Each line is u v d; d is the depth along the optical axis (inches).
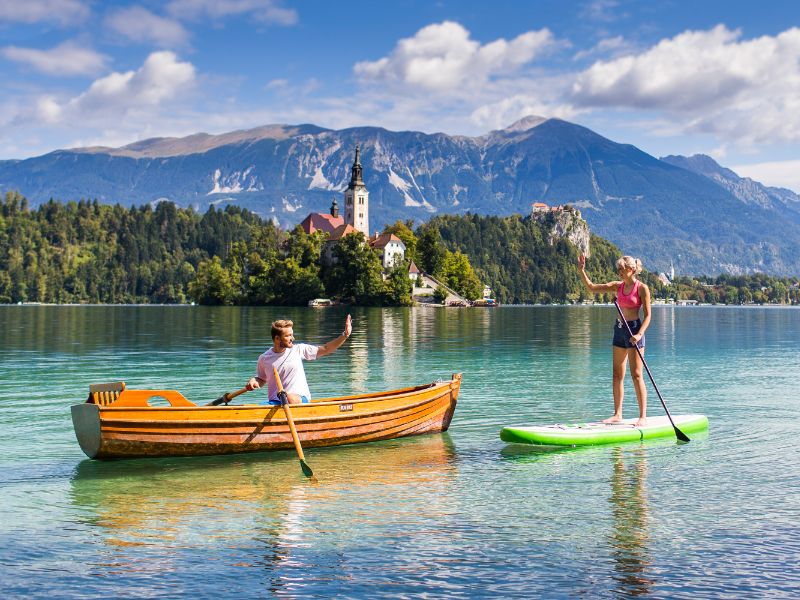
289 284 7032.5
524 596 277.3
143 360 1180.5
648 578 292.7
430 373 996.6
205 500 393.4
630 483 424.8
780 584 287.4
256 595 278.2
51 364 1116.5
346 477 441.1
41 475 446.9
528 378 944.3
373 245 7637.8
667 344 1678.2
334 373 992.9
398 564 305.9
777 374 1012.5
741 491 407.5
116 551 319.6
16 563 306.7
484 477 440.1
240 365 1098.1
